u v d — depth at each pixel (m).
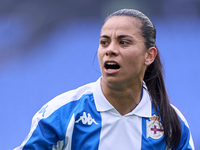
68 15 42.88
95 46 38.50
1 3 43.19
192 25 40.34
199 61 35.00
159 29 40.12
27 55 39.53
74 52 38.00
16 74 36.50
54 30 41.91
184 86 31.72
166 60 35.16
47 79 35.12
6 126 28.91
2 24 42.25
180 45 37.41
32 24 42.31
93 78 34.31
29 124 29.58
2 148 26.50
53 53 38.84
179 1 42.25
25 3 43.34
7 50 39.94
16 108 31.39
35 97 32.97
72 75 34.97
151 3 42.53
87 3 43.28
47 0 43.31
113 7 42.84
